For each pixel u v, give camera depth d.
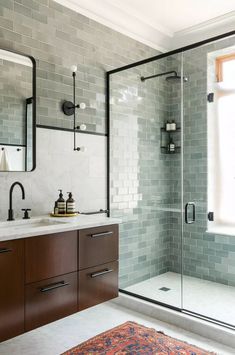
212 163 3.08
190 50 2.98
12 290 1.67
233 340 2.17
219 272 2.96
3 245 1.64
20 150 2.40
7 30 2.36
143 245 3.24
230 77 3.04
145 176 3.27
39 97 2.55
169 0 2.98
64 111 2.72
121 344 2.17
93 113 2.98
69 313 1.96
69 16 2.79
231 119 3.00
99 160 3.02
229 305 2.63
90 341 2.21
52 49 2.65
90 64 2.97
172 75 3.25
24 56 2.44
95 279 2.12
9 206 2.30
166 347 2.13
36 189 2.51
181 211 3.19
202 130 3.15
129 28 3.33
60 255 1.91
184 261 3.15
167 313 2.55
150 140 3.28
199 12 3.20
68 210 2.43
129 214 3.17
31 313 1.76
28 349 2.11
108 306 2.87
